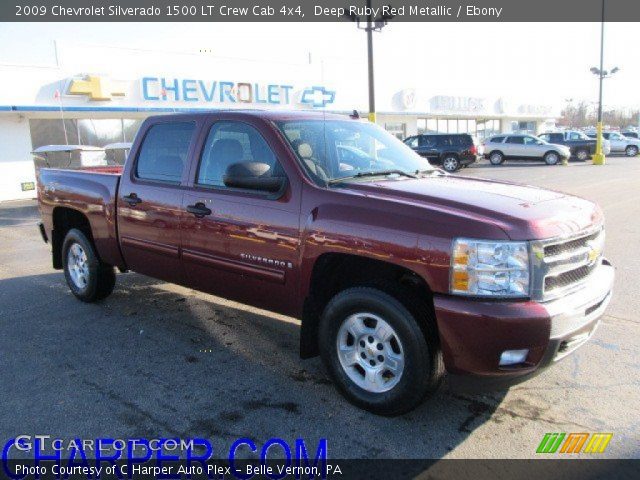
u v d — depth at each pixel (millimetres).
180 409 3658
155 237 4805
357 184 3785
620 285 6324
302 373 4203
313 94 28781
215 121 4434
